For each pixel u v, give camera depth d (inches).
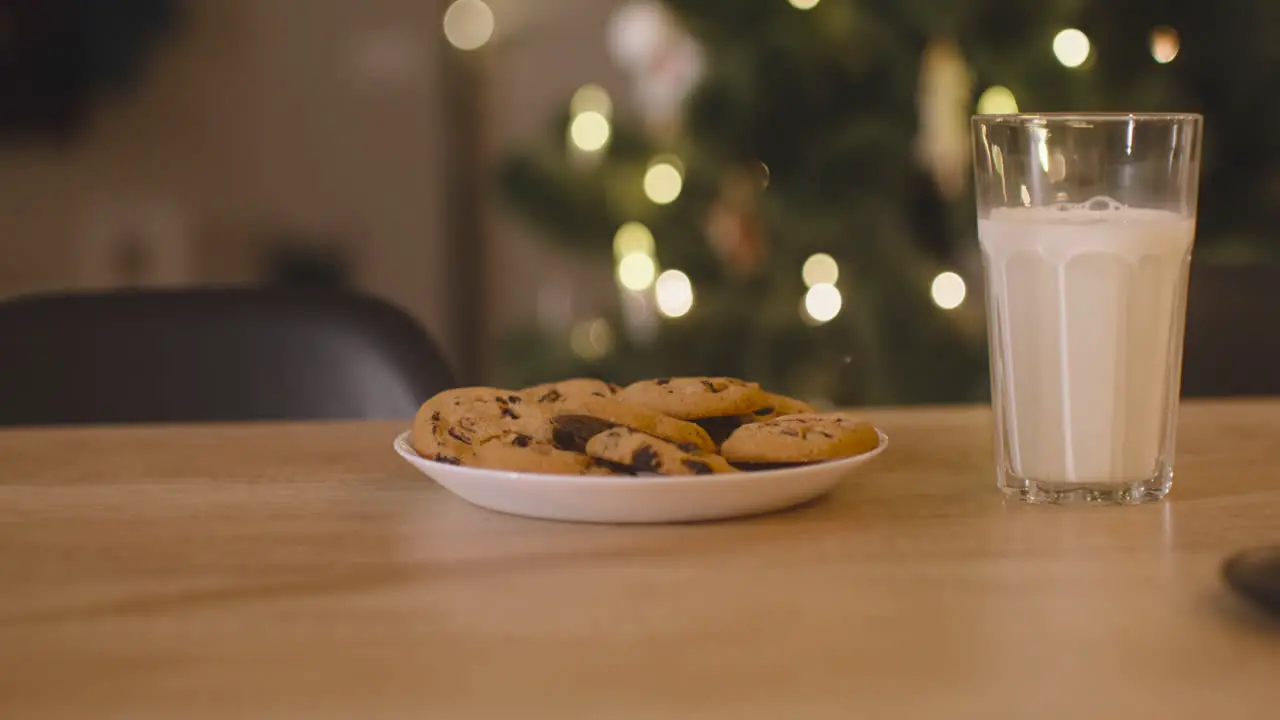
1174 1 93.7
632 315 101.8
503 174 100.0
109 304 53.0
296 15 124.3
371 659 30.8
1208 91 96.6
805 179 92.7
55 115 121.5
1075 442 37.3
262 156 125.4
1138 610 32.1
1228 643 31.0
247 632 31.6
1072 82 88.0
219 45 123.4
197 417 52.7
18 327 52.4
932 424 45.1
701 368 96.6
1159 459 37.6
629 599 32.7
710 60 94.6
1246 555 32.4
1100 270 37.0
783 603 32.5
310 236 127.3
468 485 36.3
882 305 93.1
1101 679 30.1
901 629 31.5
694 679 30.1
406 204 128.0
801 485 36.1
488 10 132.7
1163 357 37.4
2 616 32.3
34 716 29.4
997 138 37.8
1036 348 37.4
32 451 42.8
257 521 36.8
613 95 136.0
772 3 90.1
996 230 37.7
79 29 120.6
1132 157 37.4
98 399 52.5
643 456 35.7
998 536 35.4
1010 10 87.7
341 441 43.7
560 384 39.0
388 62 126.2
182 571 34.1
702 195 96.8
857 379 95.0
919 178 99.1
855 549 34.8
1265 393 55.6
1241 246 96.5
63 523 36.8
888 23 89.4
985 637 31.2
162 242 124.7
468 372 138.9
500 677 30.2
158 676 30.4
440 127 127.6
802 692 29.8
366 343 52.7
